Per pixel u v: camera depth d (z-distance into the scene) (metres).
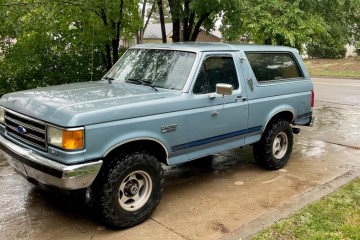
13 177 5.15
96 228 3.87
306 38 8.16
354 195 4.68
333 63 27.58
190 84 4.31
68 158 3.35
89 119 3.41
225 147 4.89
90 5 7.24
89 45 9.10
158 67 4.71
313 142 7.39
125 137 3.68
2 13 7.13
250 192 4.84
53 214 4.14
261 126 5.31
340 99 13.01
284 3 8.07
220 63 4.76
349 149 6.91
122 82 4.84
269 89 5.36
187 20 8.74
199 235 3.74
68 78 9.50
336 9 10.22
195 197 4.67
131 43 10.48
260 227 3.89
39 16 7.57
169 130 4.08
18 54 9.05
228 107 4.73
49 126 3.48
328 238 3.64
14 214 4.12
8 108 4.10
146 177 3.98
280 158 5.73
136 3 8.84
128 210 3.84
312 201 4.52
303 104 6.02
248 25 8.09
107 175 3.66
